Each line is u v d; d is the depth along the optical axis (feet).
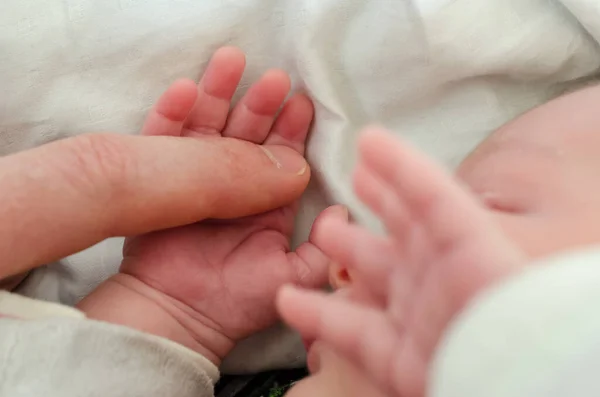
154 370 0.69
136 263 0.75
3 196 0.67
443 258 0.53
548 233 0.57
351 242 0.59
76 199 0.69
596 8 0.74
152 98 0.77
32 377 0.66
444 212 0.53
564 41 0.75
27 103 0.76
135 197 0.71
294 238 0.80
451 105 0.77
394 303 0.57
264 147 0.78
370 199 0.58
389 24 0.75
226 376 0.79
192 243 0.76
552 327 0.41
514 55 0.75
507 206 0.63
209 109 0.78
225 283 0.76
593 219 0.58
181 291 0.75
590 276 0.42
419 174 0.54
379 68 0.77
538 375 0.41
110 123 0.77
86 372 0.67
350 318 0.58
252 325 0.76
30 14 0.75
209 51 0.77
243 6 0.76
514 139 0.69
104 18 0.75
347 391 0.62
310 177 0.79
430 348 0.54
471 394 0.43
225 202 0.74
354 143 0.78
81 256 0.78
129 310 0.74
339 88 0.77
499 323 0.43
